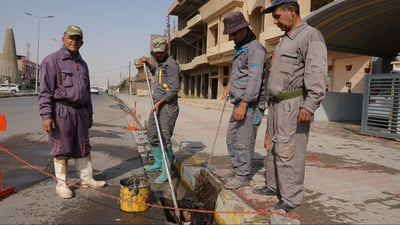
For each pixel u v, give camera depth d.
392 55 10.94
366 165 4.52
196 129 8.63
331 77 14.89
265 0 15.92
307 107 2.48
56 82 3.30
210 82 27.53
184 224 3.08
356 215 2.68
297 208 2.82
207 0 30.59
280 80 2.67
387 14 7.87
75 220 2.91
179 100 27.80
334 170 4.20
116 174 4.47
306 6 13.25
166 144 4.33
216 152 5.42
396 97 7.04
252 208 2.79
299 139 2.66
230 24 3.19
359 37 9.41
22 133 7.64
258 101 3.28
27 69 80.06
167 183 4.23
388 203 2.99
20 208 3.12
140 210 3.16
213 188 3.44
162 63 4.20
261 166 4.39
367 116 7.59
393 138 6.84
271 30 14.77
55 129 3.33
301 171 2.70
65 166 3.44
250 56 3.15
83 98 3.46
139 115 11.84
